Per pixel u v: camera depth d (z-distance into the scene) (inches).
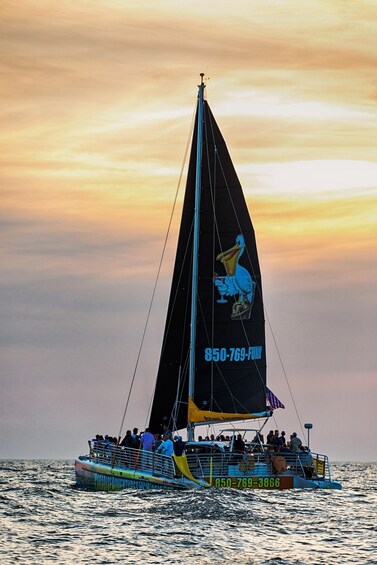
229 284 3809.1
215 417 3678.6
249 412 3767.2
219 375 3774.6
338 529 2536.9
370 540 2356.1
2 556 2085.4
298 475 3277.6
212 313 3799.2
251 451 3368.6
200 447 3329.2
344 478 7632.9
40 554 2110.0
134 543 2247.8
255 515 2728.8
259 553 2155.5
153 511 2743.6
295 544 2284.7
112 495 3260.3
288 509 2923.2
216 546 2226.9
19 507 2950.3
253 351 3804.1
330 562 2062.0
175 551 2159.2
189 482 3100.4
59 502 3110.2
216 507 2792.8
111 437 3730.3
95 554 2113.7
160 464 3157.0
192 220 3892.7
